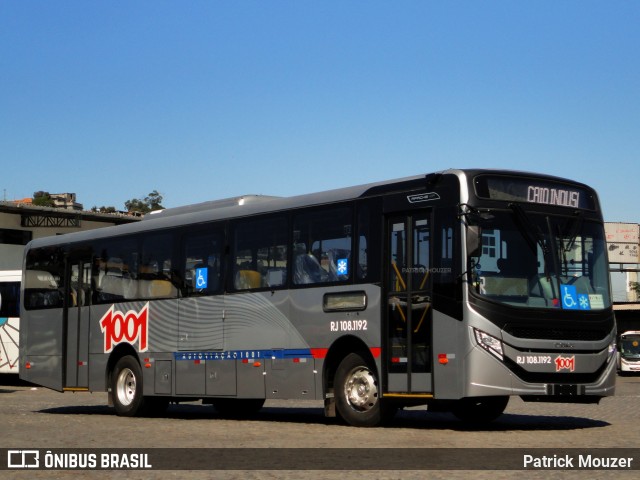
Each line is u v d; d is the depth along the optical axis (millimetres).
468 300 15867
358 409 17594
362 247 17609
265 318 19391
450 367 16016
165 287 21953
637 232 87875
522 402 26922
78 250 24641
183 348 21312
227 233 20531
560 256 16719
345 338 17719
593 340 16656
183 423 19641
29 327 25844
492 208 16281
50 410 25188
